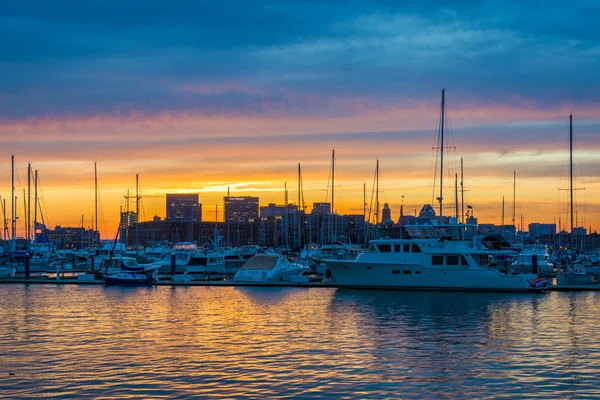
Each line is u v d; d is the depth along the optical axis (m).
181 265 122.75
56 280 100.50
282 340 49.62
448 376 38.84
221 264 125.00
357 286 85.19
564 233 199.25
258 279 97.56
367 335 51.69
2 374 39.31
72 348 46.75
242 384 37.19
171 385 37.03
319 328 55.06
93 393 35.56
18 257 132.38
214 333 52.84
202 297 79.75
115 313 64.94
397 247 83.00
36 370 40.28
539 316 61.91
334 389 36.22
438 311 65.31
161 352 45.38
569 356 44.00
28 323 58.34
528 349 46.25
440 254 81.38
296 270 100.62
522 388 36.47
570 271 103.38
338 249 149.00
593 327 55.53
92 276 101.31
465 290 81.25
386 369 40.47
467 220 131.62
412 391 35.88
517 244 122.44
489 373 39.53
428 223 91.75
